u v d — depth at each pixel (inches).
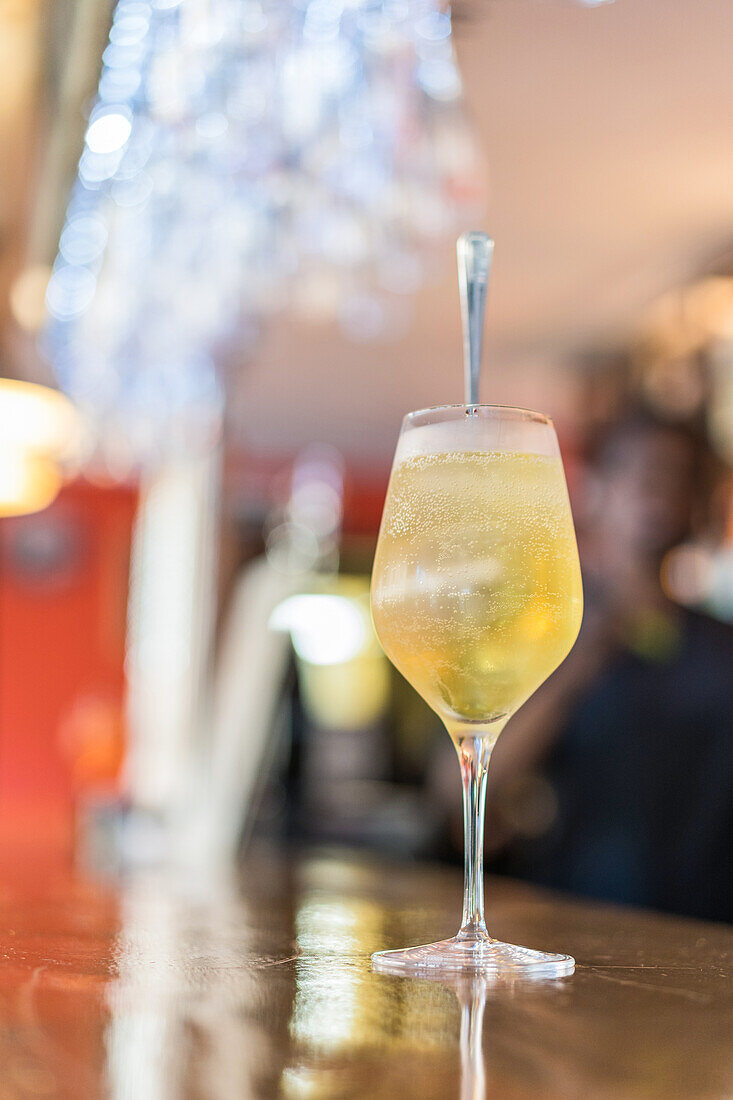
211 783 97.7
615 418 84.4
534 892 52.0
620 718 71.0
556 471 31.0
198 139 76.3
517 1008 23.0
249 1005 23.0
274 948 31.2
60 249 97.8
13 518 318.7
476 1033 20.6
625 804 69.9
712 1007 23.5
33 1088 16.7
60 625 318.3
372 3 69.4
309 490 292.0
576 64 127.1
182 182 82.9
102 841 81.4
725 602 99.8
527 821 73.9
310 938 33.5
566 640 30.1
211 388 133.2
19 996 23.7
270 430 276.8
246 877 57.3
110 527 321.4
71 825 100.0
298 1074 17.7
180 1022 21.3
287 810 126.2
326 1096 16.4
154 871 61.1
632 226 168.9
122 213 89.9
